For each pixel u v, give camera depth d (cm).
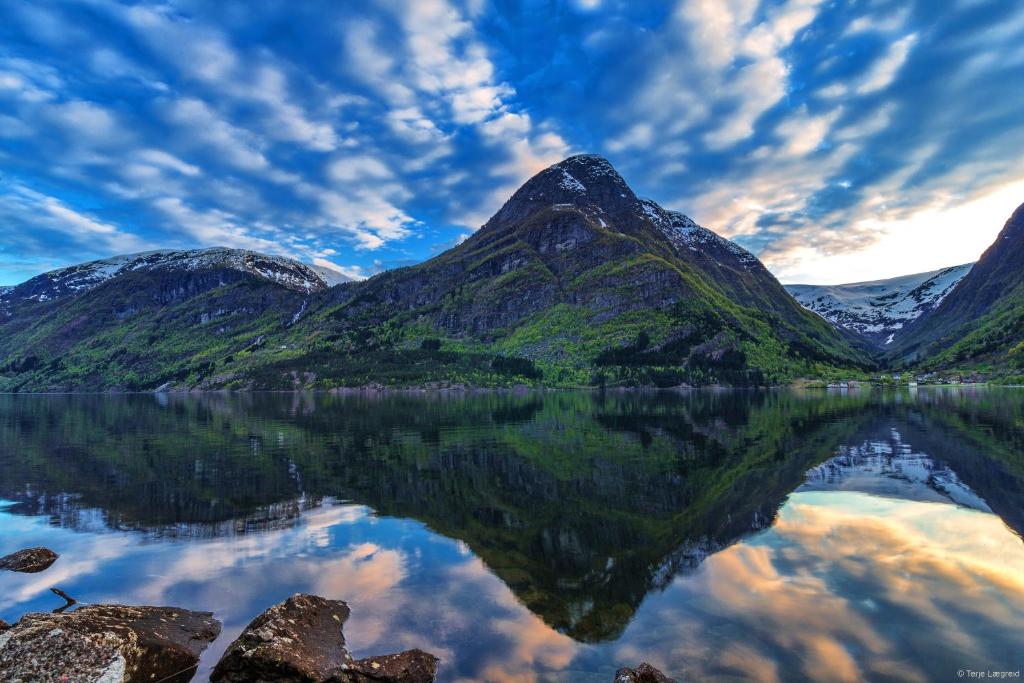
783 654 1249
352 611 1573
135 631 1386
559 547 2112
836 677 1146
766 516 2442
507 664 1270
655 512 2609
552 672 1231
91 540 2255
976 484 3009
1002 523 2261
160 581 1822
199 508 2762
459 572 1869
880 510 2492
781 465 3744
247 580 1823
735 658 1241
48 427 7419
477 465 4000
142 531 2375
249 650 1280
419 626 1470
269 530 2381
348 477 3559
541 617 1512
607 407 11294
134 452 4784
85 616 1392
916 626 1355
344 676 1222
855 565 1797
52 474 3709
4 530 2403
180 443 5441
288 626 1388
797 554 1925
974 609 1445
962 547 1958
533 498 2934
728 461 4006
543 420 8012
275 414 10000
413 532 2336
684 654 1273
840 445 4691
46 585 1798
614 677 1194
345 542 2212
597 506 2741
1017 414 7494
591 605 1576
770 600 1546
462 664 1275
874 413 8200
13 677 1188
